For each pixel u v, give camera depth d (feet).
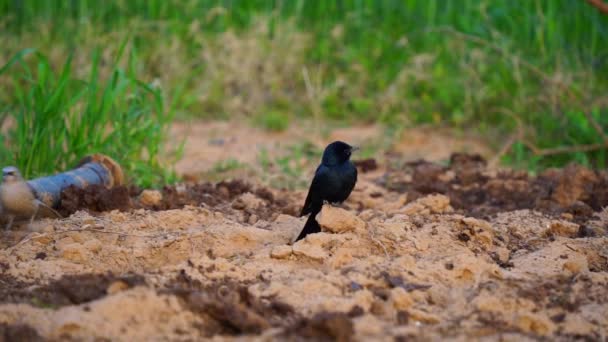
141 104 46.34
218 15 69.87
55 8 69.82
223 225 34.17
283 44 66.08
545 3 68.13
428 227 34.24
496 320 26.53
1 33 65.21
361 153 54.03
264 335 24.50
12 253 31.76
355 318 25.81
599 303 28.27
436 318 26.37
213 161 52.06
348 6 72.33
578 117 55.16
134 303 25.35
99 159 40.93
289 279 28.99
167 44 65.21
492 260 32.19
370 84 65.00
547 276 30.30
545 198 41.22
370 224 33.55
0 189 34.01
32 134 41.96
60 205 37.45
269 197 41.91
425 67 63.87
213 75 64.03
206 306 25.61
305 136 58.23
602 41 67.05
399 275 29.35
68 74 42.14
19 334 24.02
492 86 60.39
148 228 34.96
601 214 38.70
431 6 67.97
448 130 59.88
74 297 27.07
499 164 52.60
